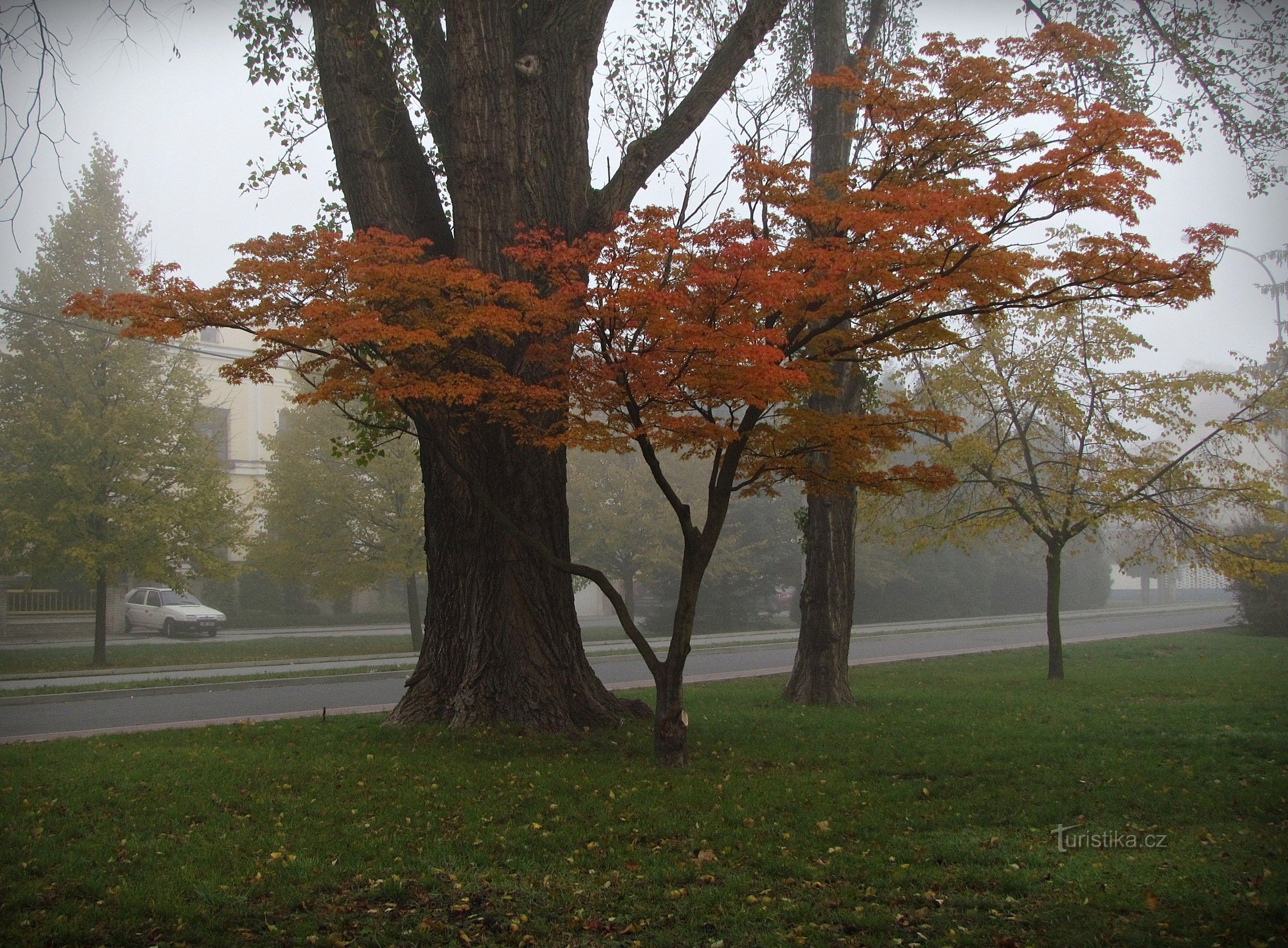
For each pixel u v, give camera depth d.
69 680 19.67
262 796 7.51
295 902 5.44
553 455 10.70
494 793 7.66
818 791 7.94
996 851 6.31
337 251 7.96
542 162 10.33
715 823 6.96
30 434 21.81
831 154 13.84
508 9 10.27
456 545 10.48
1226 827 6.87
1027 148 9.04
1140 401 16.38
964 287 8.21
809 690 14.01
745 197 8.91
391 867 6.00
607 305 7.52
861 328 9.25
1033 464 17.11
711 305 7.59
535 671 10.31
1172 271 8.03
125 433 22.36
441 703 10.42
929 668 20.19
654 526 34.34
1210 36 12.48
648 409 8.33
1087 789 8.02
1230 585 29.52
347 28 10.30
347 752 9.21
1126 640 27.22
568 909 5.44
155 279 7.88
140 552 22.36
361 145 10.42
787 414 8.65
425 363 8.15
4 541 22.09
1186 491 16.52
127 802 7.32
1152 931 4.92
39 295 22.30
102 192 23.69
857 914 5.28
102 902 5.38
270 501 25.62
